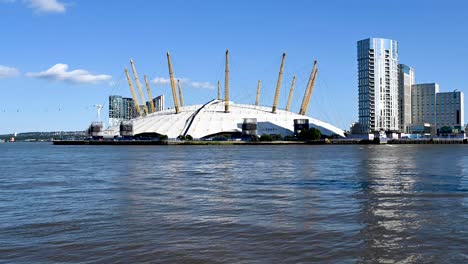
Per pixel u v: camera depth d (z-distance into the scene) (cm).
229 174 5638
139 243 2009
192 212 2795
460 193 3647
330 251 1856
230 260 1745
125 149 17575
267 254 1819
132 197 3516
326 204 3089
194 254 1827
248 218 2577
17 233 2245
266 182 4612
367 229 2253
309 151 14238
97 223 2475
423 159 9100
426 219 2512
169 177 5272
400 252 1834
